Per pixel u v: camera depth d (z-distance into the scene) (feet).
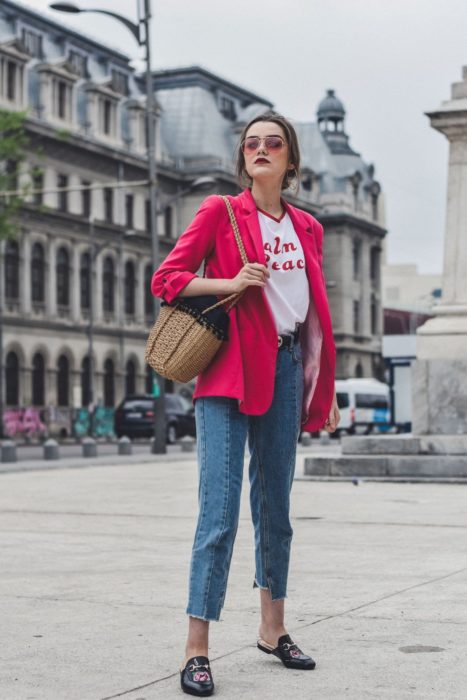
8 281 213.05
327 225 339.98
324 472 61.62
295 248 18.71
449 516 41.75
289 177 19.12
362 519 40.75
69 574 28.12
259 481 18.90
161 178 263.49
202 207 18.51
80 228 231.30
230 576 27.96
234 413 17.95
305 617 22.41
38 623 22.06
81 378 232.32
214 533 17.66
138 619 22.41
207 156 272.92
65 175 229.45
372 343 355.56
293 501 48.19
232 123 287.28
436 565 29.25
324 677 17.78
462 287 61.31
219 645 20.12
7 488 61.52
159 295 18.20
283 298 18.51
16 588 26.03
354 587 25.85
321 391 19.06
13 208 155.84
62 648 19.86
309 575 27.61
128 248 247.91
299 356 18.84
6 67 213.05
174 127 278.67
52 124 223.10
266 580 18.89
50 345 222.28
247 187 19.27
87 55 247.09
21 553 32.09
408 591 25.27
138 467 90.79
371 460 60.70
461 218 61.21
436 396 60.80
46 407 219.20
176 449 146.82
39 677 17.87
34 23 231.09
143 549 33.01
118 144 247.09
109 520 41.93
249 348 18.03
